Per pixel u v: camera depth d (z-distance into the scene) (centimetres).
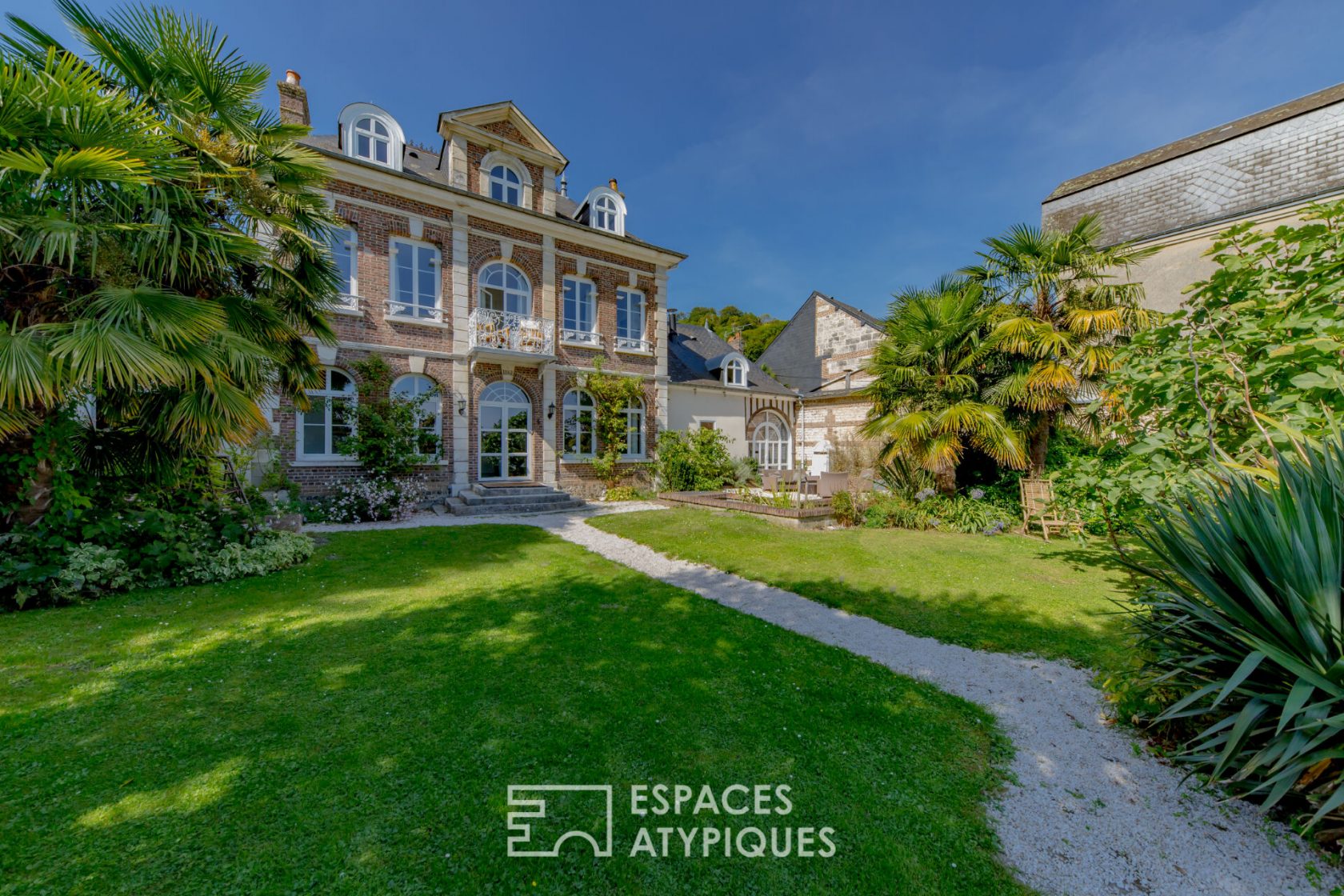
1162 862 198
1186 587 296
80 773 232
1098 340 896
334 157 1056
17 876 174
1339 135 948
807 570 661
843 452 1638
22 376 395
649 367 1551
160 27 550
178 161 496
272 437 945
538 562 688
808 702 322
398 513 1039
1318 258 407
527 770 245
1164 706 281
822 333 2197
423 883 180
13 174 434
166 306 465
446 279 1213
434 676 341
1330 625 211
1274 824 217
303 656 368
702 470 1584
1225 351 377
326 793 224
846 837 209
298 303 671
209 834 198
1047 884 188
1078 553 772
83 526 513
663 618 473
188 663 351
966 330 977
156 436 540
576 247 1410
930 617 495
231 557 576
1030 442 1012
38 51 493
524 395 1345
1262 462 345
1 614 436
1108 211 1242
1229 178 1068
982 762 263
